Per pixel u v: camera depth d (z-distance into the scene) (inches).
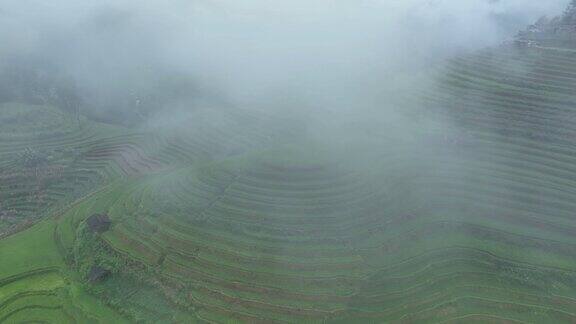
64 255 1930.4
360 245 1787.6
